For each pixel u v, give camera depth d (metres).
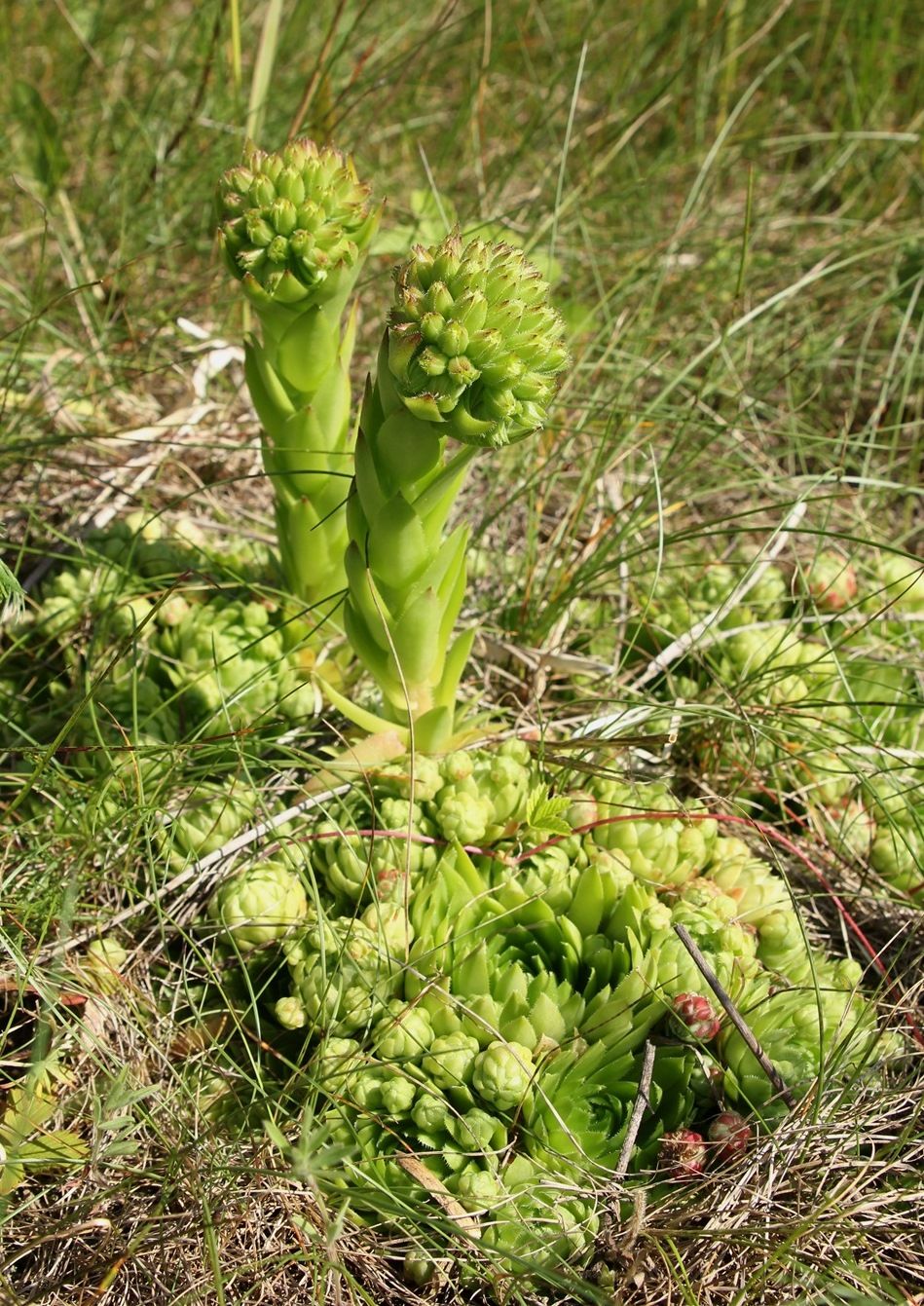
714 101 0.80
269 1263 0.35
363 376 0.63
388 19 0.78
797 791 0.46
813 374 0.66
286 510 0.44
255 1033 0.40
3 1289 0.34
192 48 0.76
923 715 0.50
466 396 0.35
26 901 0.40
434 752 0.43
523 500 0.57
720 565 0.51
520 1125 0.37
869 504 0.60
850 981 0.40
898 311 0.67
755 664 0.49
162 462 0.52
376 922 0.39
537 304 0.35
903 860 0.46
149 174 0.67
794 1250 0.35
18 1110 0.36
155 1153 0.37
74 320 0.63
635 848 0.41
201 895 0.42
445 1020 0.38
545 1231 0.35
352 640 0.42
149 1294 0.35
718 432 0.54
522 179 0.75
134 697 0.41
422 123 0.75
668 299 0.67
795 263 0.67
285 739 0.45
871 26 0.80
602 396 0.60
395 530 0.38
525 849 0.42
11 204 0.68
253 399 0.43
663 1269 0.35
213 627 0.45
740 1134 0.37
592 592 0.53
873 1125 0.38
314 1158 0.31
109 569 0.48
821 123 0.83
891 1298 0.34
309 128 0.62
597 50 0.79
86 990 0.38
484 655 0.50
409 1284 0.36
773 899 0.42
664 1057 0.38
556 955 0.39
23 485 0.54
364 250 0.41
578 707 0.48
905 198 0.73
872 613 0.52
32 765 0.44
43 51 0.74
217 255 0.63
